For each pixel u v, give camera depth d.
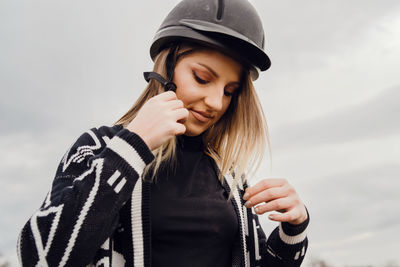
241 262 1.54
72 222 1.06
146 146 1.18
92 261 1.27
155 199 1.44
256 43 1.58
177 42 1.53
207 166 1.68
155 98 1.27
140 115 1.24
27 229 1.09
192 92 1.44
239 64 1.54
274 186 1.51
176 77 1.48
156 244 1.40
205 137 1.79
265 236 1.82
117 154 1.15
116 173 1.12
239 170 1.69
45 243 1.04
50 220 1.06
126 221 1.32
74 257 1.05
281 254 1.62
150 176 1.45
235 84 1.57
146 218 1.32
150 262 1.27
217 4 1.53
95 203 1.08
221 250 1.52
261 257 1.74
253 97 1.70
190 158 1.65
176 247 1.41
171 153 1.57
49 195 1.18
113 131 1.47
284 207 1.48
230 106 1.78
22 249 1.08
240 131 1.75
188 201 1.47
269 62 1.64
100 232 1.09
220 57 1.47
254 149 1.76
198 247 1.44
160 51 1.62
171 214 1.42
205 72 1.46
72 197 1.08
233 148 1.75
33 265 1.04
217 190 1.62
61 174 1.25
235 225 1.58
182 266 1.39
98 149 1.38
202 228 1.45
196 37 1.46
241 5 1.58
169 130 1.21
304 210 1.55
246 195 1.51
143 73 1.56
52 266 1.04
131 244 1.28
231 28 1.51
